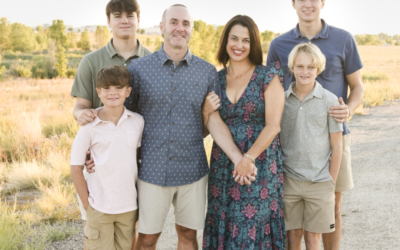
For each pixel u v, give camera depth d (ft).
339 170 9.48
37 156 21.61
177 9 8.07
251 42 8.35
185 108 8.21
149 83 8.16
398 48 203.92
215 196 8.73
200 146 8.57
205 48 156.25
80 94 9.36
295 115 8.49
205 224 8.96
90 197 8.00
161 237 12.56
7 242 11.22
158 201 8.27
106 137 7.79
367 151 23.21
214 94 8.43
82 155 7.77
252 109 8.36
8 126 28.09
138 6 9.54
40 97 55.16
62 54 110.83
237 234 8.35
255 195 8.23
